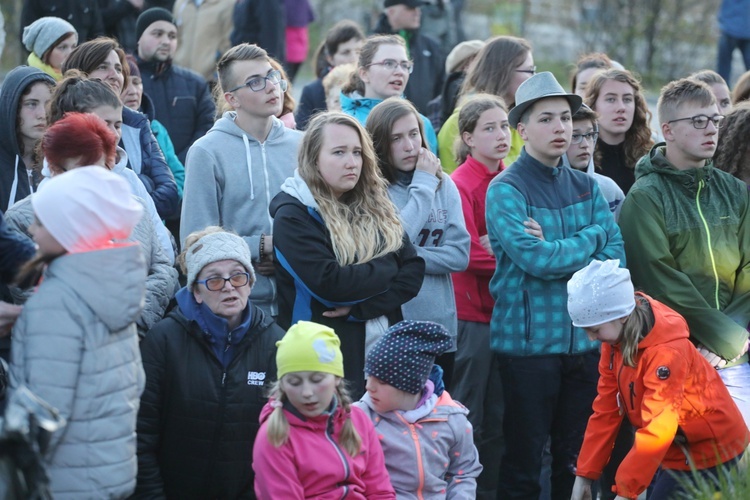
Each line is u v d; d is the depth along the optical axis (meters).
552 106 16.47
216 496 13.55
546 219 16.42
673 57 50.03
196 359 13.34
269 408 12.48
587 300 13.98
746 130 18.03
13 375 10.74
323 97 24.92
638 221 16.92
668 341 14.02
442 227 16.66
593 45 51.22
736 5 35.22
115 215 11.00
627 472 13.82
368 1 58.56
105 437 10.82
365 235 14.88
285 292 14.94
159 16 22.53
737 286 17.08
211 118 23.03
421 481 13.20
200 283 13.27
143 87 22.44
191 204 16.00
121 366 11.00
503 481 16.64
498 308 16.69
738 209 17.17
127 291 10.91
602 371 14.77
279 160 16.55
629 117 19.84
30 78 15.53
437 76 27.53
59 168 12.82
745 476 12.70
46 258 11.05
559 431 16.83
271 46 30.08
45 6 27.58
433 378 13.95
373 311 14.80
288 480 12.00
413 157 16.66
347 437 12.37
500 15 54.56
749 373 16.55
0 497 9.72
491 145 18.03
